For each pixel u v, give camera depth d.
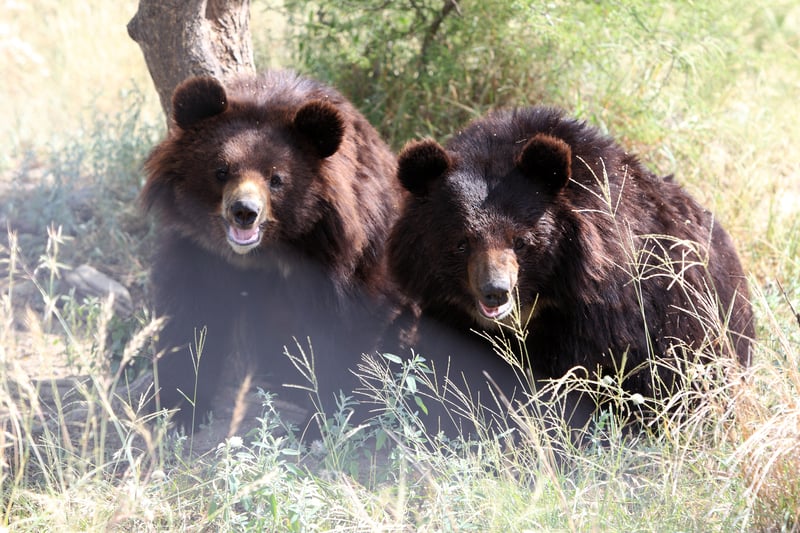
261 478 7.73
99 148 15.13
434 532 7.74
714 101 16.61
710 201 13.82
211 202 9.79
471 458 8.66
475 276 8.88
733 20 17.12
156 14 11.89
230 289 10.63
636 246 9.56
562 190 9.29
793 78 18.34
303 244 10.10
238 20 12.48
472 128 9.98
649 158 14.55
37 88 19.52
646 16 15.03
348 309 10.27
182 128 9.95
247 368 11.40
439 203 9.32
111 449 9.76
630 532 7.70
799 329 10.44
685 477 8.22
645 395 9.79
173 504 8.49
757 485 7.55
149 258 13.91
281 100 10.22
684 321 9.98
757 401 8.47
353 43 14.96
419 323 10.27
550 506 7.80
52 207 14.45
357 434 9.70
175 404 10.50
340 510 8.09
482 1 14.74
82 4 21.33
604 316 9.41
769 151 15.56
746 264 12.97
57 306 13.42
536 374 9.84
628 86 15.61
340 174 10.09
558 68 15.04
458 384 10.16
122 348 12.11
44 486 8.80
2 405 9.69
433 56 14.91
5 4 21.44
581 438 9.28
